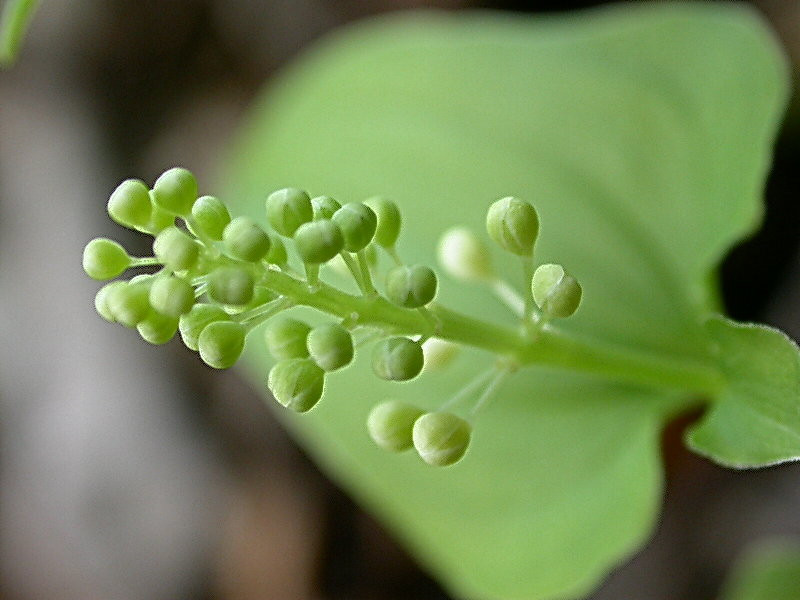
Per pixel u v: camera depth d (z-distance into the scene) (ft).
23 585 0.51
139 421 0.52
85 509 0.51
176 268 0.21
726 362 0.24
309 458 0.50
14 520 0.52
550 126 0.31
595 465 0.30
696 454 0.42
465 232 0.26
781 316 0.40
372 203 0.23
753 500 0.42
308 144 0.32
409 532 0.31
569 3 0.50
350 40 0.33
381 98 0.32
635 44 0.30
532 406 0.30
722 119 0.29
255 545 0.49
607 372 0.26
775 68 0.29
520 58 0.31
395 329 0.23
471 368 0.30
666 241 0.30
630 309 0.30
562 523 0.30
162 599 0.49
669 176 0.30
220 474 0.50
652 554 0.43
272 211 0.22
